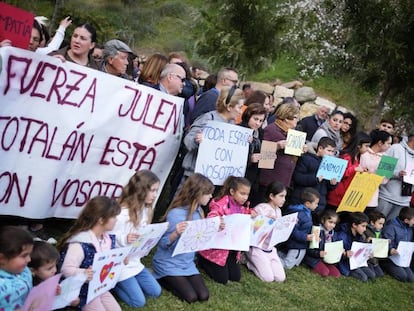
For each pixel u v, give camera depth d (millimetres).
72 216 4891
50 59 4340
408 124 13375
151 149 5254
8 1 10594
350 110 15195
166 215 4840
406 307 6090
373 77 10805
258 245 5637
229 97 5270
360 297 5984
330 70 15766
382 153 7500
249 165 5926
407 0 9445
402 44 9461
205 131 5164
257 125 5594
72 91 4555
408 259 7289
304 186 6320
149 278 4543
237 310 4734
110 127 4883
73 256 3658
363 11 9594
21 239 3076
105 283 3830
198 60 14211
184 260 4801
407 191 7453
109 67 5438
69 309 3711
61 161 4629
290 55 15938
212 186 4863
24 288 3154
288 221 5816
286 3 13938
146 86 5070
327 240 6492
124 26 18203
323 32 14492
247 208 5508
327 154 6215
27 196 4504
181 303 4594
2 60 4043
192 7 20094
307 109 14234
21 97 4246
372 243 6824
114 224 3910
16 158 4348
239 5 9805
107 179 5023
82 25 4969
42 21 5555
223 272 5258
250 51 10047
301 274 6211
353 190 6691
